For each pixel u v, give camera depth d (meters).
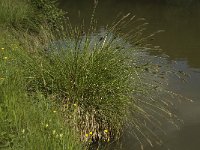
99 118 6.76
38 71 6.87
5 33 10.23
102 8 25.56
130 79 7.02
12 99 5.77
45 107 5.93
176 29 17.95
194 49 14.00
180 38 15.93
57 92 6.68
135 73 7.14
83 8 25.12
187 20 20.41
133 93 7.06
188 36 16.33
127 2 28.25
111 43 7.27
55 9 15.22
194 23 19.48
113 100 6.70
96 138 6.70
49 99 6.20
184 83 10.00
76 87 6.71
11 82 6.30
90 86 6.68
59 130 5.34
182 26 18.70
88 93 6.71
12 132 5.25
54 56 7.11
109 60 6.89
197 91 9.52
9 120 5.39
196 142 7.09
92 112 6.63
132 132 7.20
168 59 12.39
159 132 7.33
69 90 6.66
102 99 6.69
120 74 6.90
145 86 7.80
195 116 8.12
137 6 26.39
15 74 6.54
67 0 28.61
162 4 26.81
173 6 25.83
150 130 7.34
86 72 6.72
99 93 6.70
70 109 6.46
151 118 7.77
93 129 6.64
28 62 7.10
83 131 6.55
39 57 7.26
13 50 7.71
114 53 7.09
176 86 9.77
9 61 7.11
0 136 5.13
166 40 15.52
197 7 25.08
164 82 9.77
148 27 18.53
